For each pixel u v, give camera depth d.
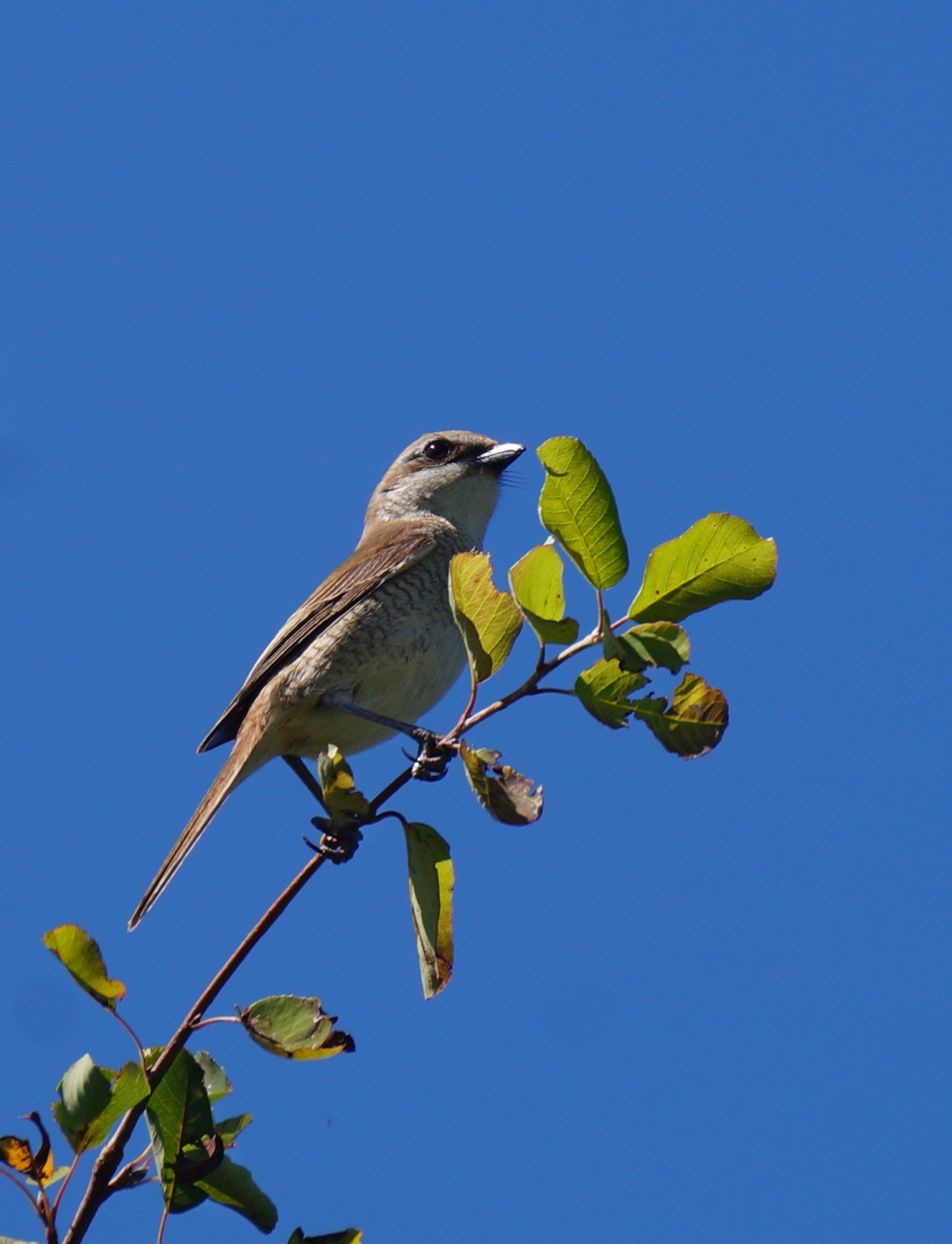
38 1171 6.10
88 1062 6.13
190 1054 6.37
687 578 6.54
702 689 6.40
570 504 6.41
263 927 6.55
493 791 6.16
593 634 6.46
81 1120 6.02
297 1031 6.23
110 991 6.02
